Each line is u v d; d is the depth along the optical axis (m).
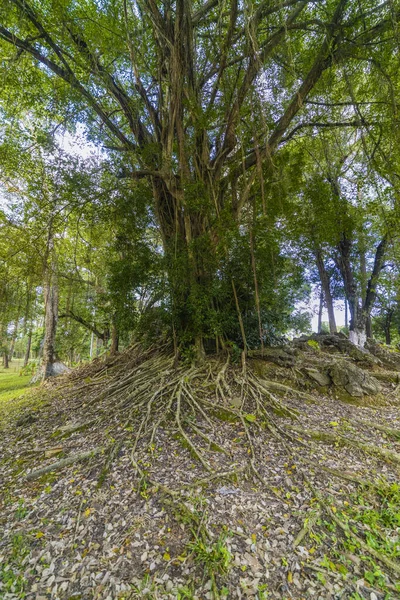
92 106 6.38
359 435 3.70
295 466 3.04
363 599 1.70
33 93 6.39
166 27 5.23
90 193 5.76
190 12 4.88
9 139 6.42
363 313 10.79
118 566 2.01
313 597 1.73
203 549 2.04
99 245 8.70
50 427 4.77
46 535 2.35
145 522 2.37
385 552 2.00
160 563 2.00
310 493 2.65
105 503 2.65
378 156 6.34
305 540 2.14
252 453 3.30
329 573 1.88
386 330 16.14
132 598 1.77
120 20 5.94
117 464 3.23
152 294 6.18
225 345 5.98
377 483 2.71
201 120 5.29
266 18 5.25
